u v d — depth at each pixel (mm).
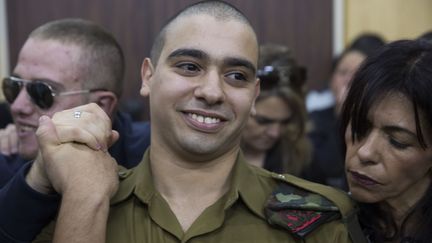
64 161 1015
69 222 978
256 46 1114
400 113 1062
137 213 1088
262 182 1173
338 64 2369
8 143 1485
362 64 1150
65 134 1036
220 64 1060
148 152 1156
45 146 1032
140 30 2686
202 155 1084
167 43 1095
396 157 1086
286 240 1075
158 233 1059
